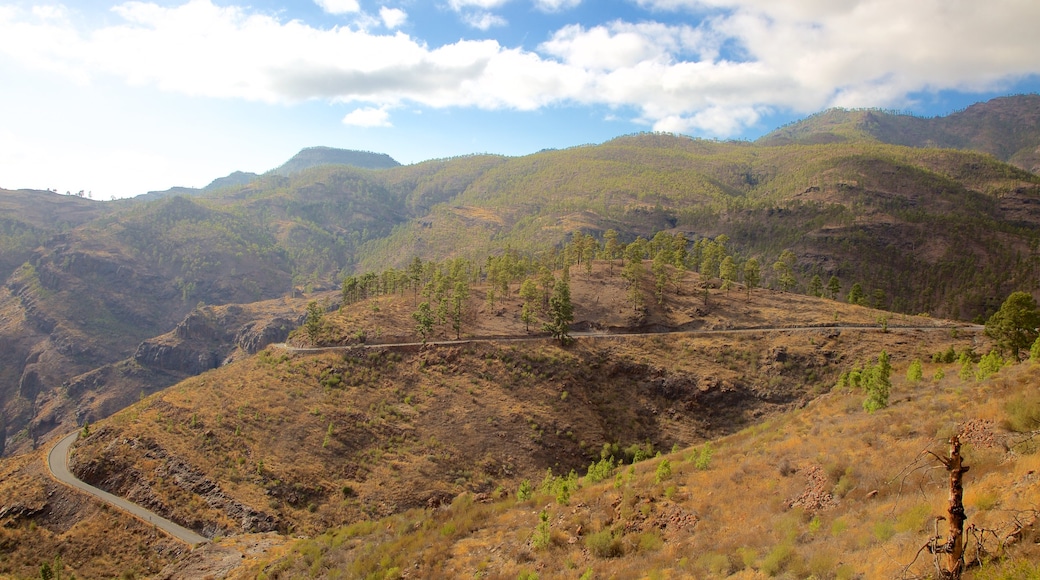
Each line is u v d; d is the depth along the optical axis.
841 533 23.22
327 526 76.00
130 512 75.75
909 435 33.16
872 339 116.25
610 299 143.25
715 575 23.92
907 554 18.75
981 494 20.44
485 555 34.66
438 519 44.97
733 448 46.84
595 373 112.44
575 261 176.38
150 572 65.19
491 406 100.50
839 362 111.25
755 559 23.88
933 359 86.38
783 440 43.47
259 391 101.94
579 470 92.75
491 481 86.62
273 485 80.81
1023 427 26.88
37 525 75.62
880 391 45.75
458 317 123.19
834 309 139.62
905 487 25.55
